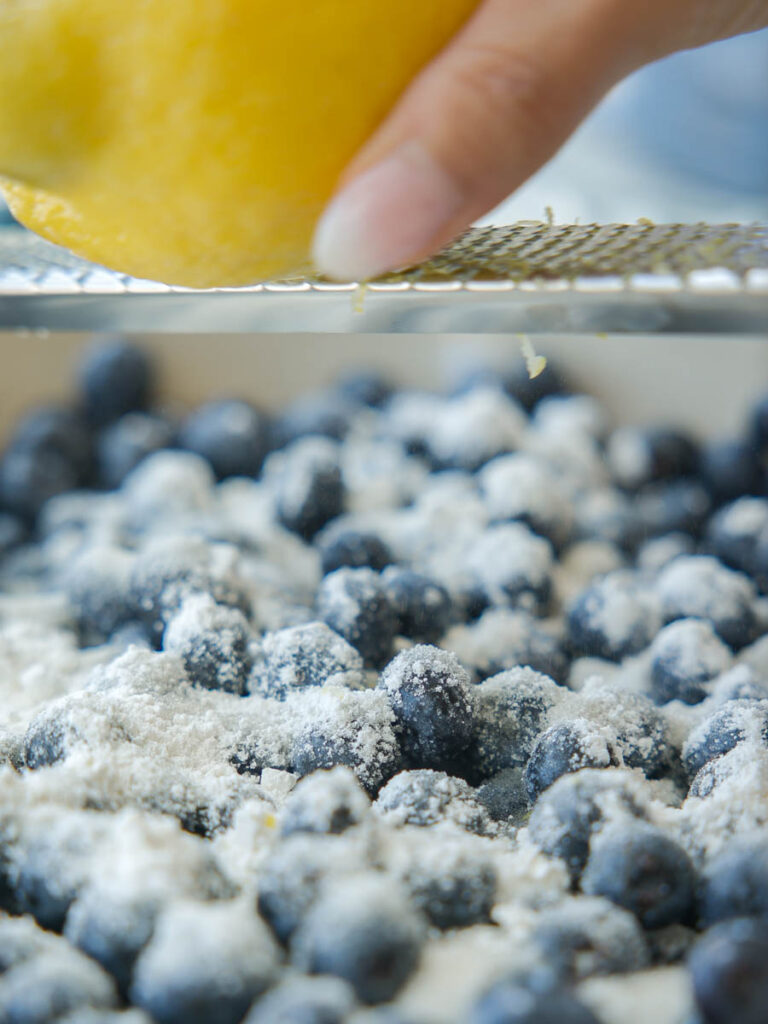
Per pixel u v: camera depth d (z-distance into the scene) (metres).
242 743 0.30
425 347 0.49
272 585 0.35
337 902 0.24
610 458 0.45
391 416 0.46
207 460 0.45
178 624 0.33
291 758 0.30
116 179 0.25
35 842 0.26
